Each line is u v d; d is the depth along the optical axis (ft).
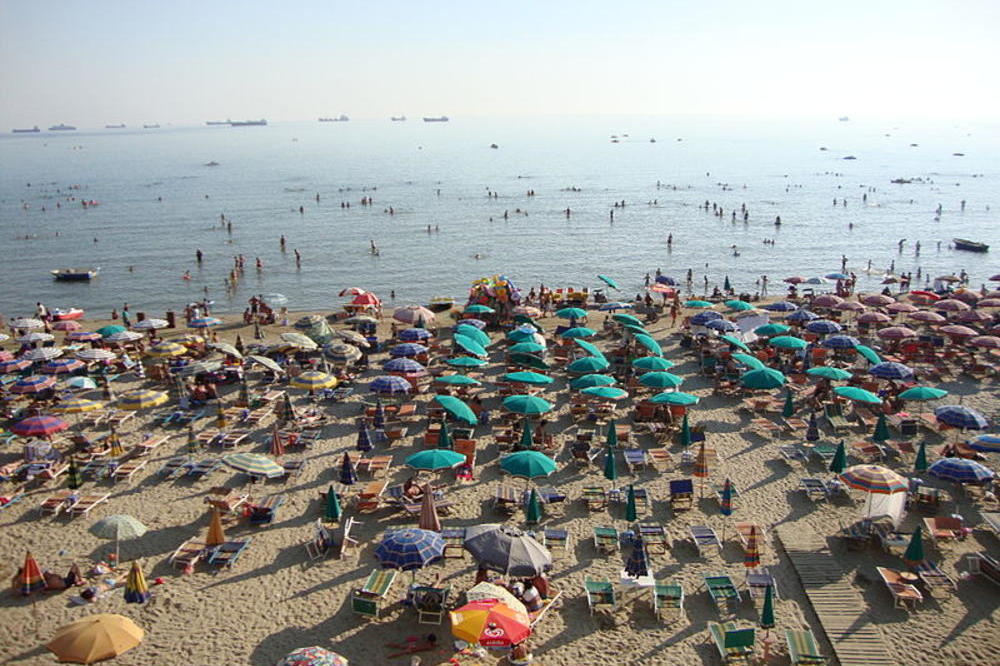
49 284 218.59
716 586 59.31
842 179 549.95
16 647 52.90
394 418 96.12
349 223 334.24
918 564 62.59
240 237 297.94
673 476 81.25
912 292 160.35
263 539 67.62
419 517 70.08
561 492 77.41
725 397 106.42
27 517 71.15
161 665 51.49
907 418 91.81
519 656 52.06
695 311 163.12
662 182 531.91
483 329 138.82
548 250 271.08
